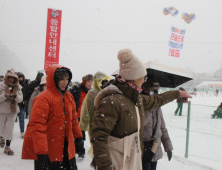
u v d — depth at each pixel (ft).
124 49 6.03
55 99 7.43
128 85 5.86
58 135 7.43
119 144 5.57
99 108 5.57
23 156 7.32
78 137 8.37
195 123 15.76
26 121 25.35
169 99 7.43
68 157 7.55
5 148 13.50
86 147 15.84
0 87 13.38
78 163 12.59
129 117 5.58
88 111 10.94
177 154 14.57
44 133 6.98
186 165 12.67
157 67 9.07
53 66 7.70
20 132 18.81
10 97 12.97
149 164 8.61
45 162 6.70
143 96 7.14
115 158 5.60
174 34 28.55
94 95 10.96
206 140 15.25
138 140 5.78
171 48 28.73
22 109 17.85
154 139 8.38
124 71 5.90
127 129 5.58
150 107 7.22
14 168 11.43
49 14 25.45
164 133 9.65
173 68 9.54
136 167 5.76
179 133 16.30
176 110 16.70
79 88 14.46
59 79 7.50
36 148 6.69
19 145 15.56
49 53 25.50
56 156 7.36
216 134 14.85
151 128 8.38
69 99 7.97
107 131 5.32
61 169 7.55
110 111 5.38
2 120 13.35
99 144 5.19
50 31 25.54
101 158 5.10
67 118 7.71
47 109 7.17
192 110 15.98
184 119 16.05
